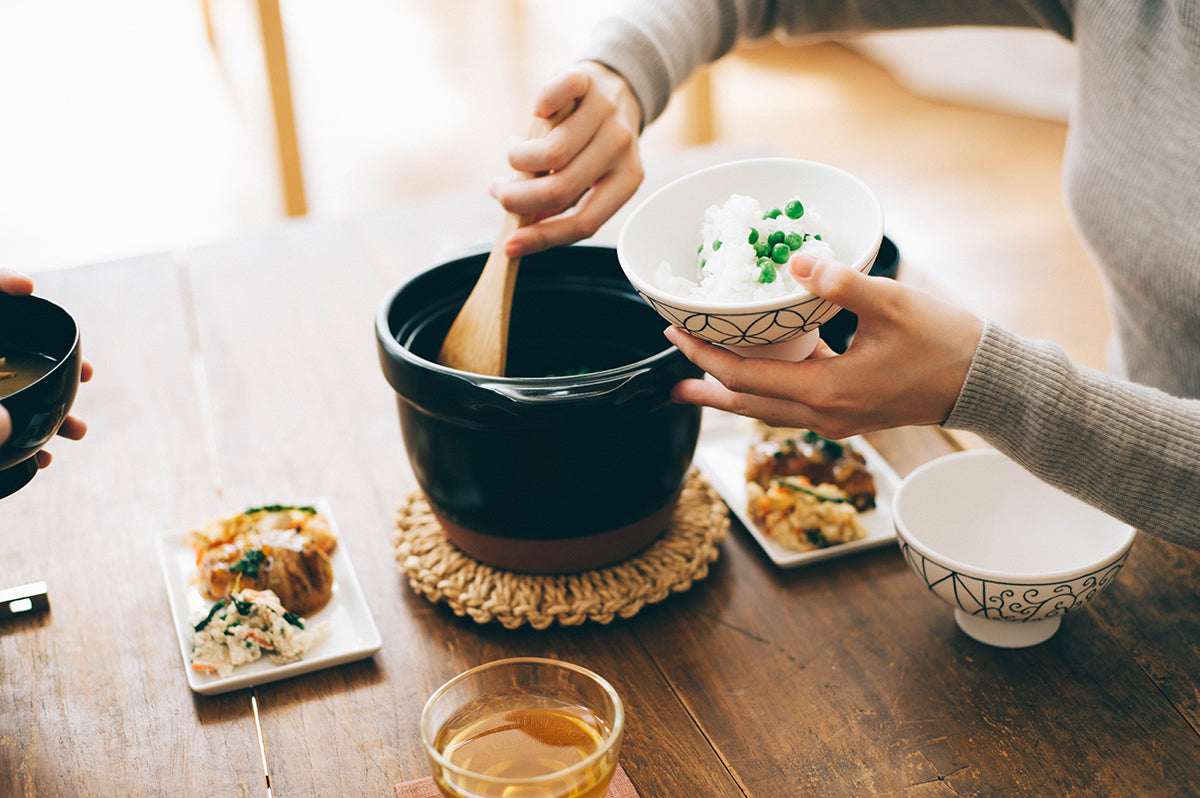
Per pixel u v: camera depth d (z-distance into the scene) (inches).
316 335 52.1
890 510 43.7
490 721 36.1
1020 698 38.5
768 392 36.8
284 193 112.3
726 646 40.2
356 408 48.5
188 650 39.7
